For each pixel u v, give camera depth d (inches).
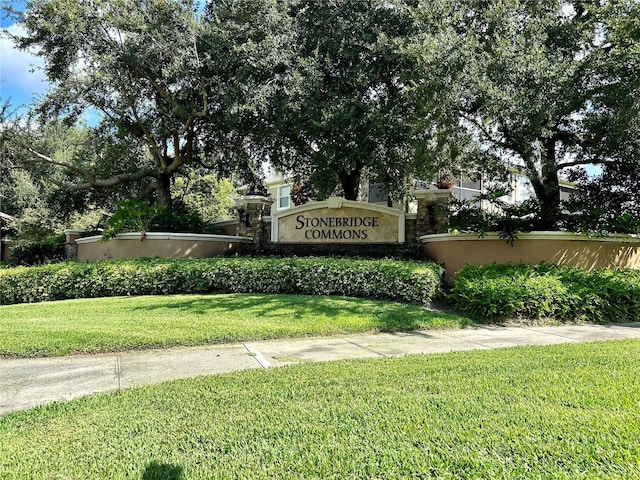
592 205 430.9
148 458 99.8
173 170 612.4
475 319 287.6
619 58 314.0
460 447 100.1
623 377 151.2
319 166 488.7
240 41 463.5
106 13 477.7
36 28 488.4
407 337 243.1
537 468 90.7
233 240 522.9
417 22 360.5
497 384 145.2
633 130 345.7
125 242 510.9
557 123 373.4
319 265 356.2
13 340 217.9
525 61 312.0
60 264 418.0
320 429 112.2
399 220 453.1
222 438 109.1
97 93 539.5
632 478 86.4
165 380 166.2
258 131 504.1
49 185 871.1
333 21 450.9
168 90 551.5
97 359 200.4
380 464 93.9
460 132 352.8
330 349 214.8
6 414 132.4
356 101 424.8
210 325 251.1
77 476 92.7
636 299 300.5
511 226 384.8
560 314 289.9
